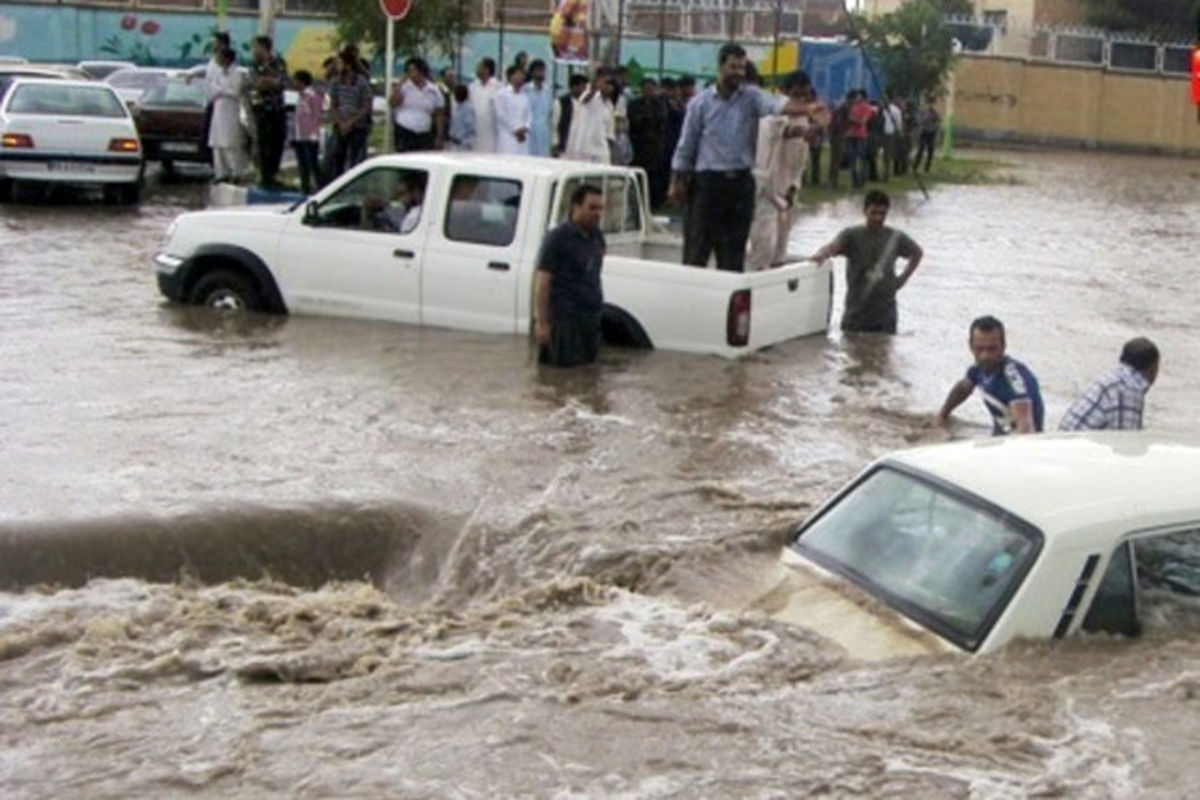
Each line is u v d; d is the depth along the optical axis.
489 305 12.87
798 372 12.15
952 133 53.81
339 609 6.90
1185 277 20.06
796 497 8.77
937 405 11.24
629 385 11.38
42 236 18.61
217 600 7.09
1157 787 5.00
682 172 13.55
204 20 43.00
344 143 21.17
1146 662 5.86
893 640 6.10
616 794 4.92
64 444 9.27
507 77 22.98
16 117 22.02
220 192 20.14
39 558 7.68
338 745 5.29
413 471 9.01
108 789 4.99
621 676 5.95
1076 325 15.46
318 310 13.45
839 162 31.42
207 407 10.30
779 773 5.07
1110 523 6.04
